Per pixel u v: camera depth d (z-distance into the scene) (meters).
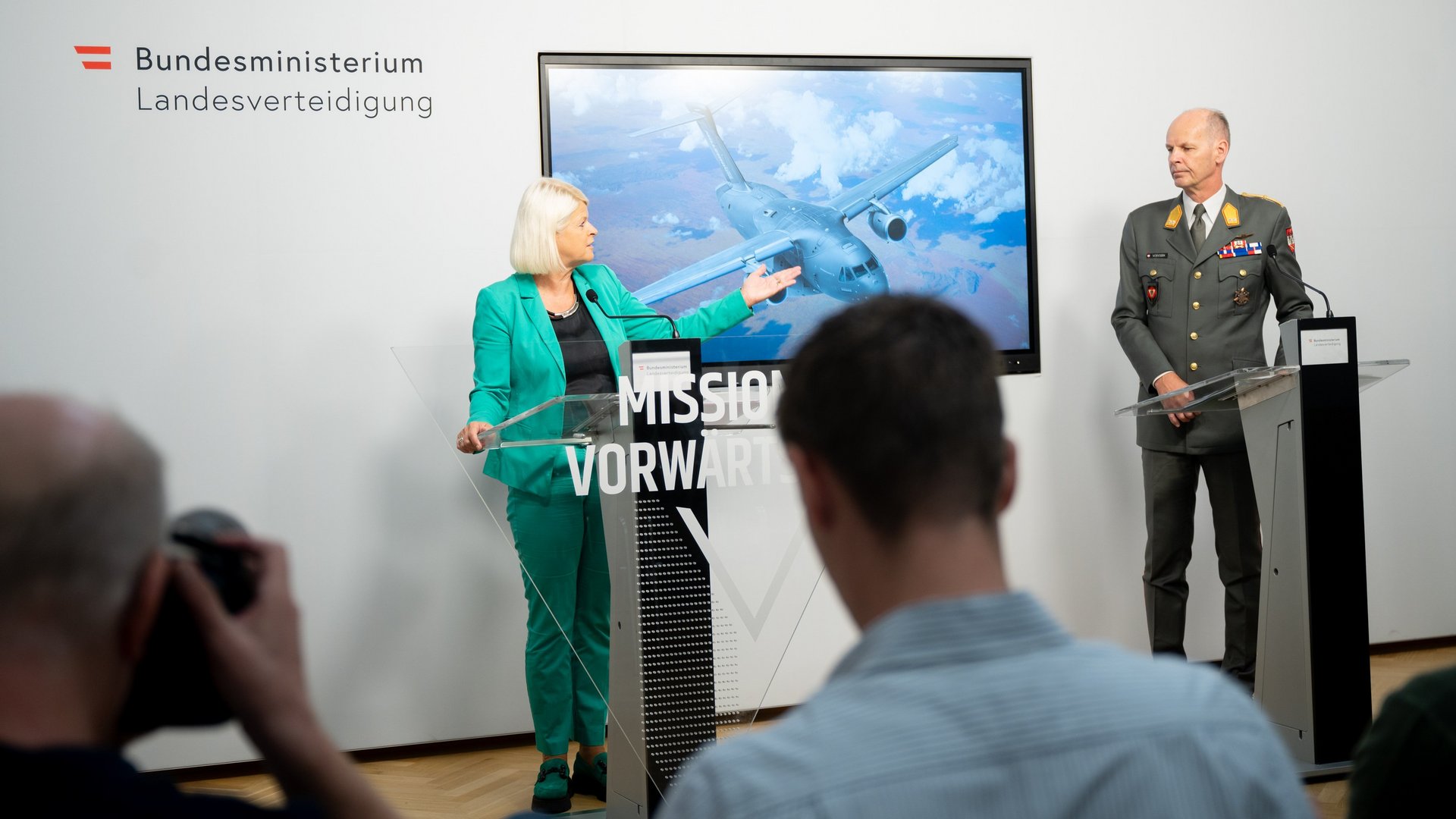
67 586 0.56
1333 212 4.14
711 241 3.70
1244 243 3.54
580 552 2.44
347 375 3.47
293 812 0.60
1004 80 3.90
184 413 3.38
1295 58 4.11
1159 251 3.62
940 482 0.67
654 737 2.35
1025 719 0.60
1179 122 3.57
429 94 3.52
